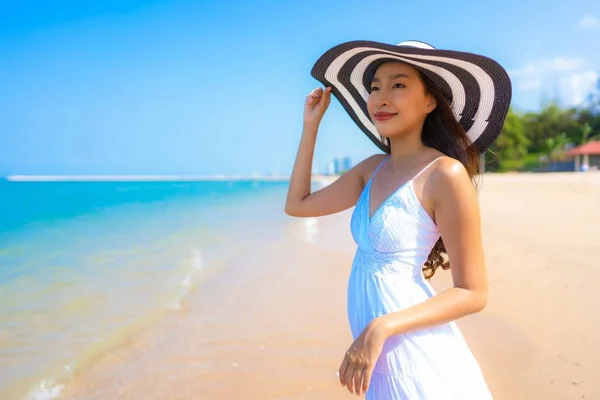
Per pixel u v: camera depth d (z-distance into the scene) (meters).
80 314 6.25
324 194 2.51
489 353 4.50
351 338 5.36
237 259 9.98
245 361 4.77
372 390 1.96
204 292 7.29
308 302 6.71
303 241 12.31
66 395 4.10
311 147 2.57
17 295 7.14
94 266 9.34
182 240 13.02
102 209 26.08
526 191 24.70
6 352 4.99
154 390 4.20
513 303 5.79
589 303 5.61
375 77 2.21
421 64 2.08
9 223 18.03
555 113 69.81
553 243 9.23
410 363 1.88
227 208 26.48
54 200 36.09
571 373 4.06
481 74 2.10
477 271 1.90
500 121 2.25
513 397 3.74
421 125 2.17
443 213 1.93
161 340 5.33
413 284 1.98
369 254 2.05
